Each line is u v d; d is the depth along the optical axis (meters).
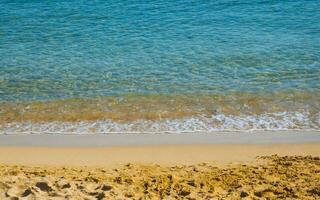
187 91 19.52
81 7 35.59
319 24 29.34
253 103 18.20
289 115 17.09
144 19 31.91
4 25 31.41
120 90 19.83
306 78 20.69
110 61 23.66
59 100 18.95
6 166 12.84
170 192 10.20
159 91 19.59
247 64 22.66
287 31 28.22
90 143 15.27
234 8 33.94
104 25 30.83
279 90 19.41
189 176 11.77
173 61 23.39
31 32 29.66
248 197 9.92
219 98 18.73
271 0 35.59
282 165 12.94
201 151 14.42
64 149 14.80
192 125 16.50
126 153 14.37
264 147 14.68
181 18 31.86
